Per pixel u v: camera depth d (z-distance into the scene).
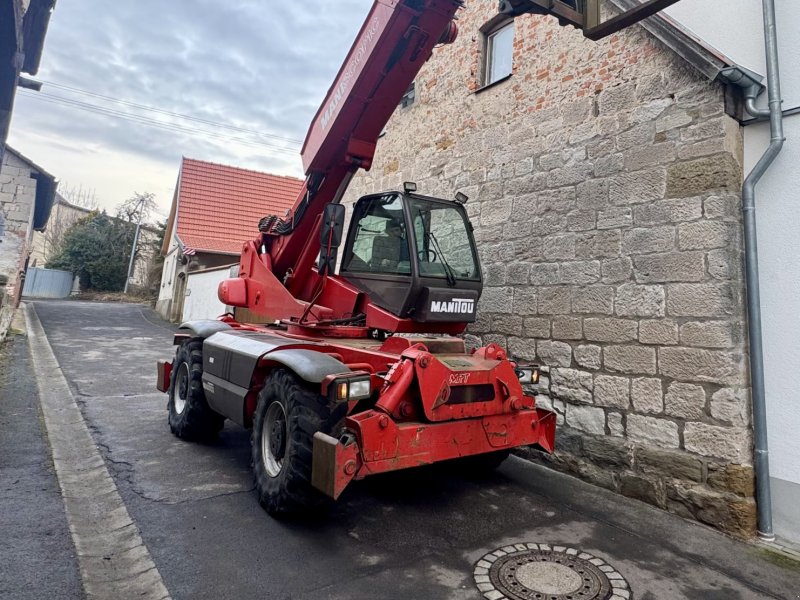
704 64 3.96
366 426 3.22
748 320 3.83
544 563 3.15
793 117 3.78
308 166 5.02
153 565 2.92
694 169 4.15
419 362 3.48
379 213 4.76
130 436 5.36
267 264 5.61
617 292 4.62
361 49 4.32
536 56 5.73
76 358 10.05
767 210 3.86
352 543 3.32
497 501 4.16
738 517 3.63
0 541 3.03
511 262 5.72
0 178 16.03
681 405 4.07
